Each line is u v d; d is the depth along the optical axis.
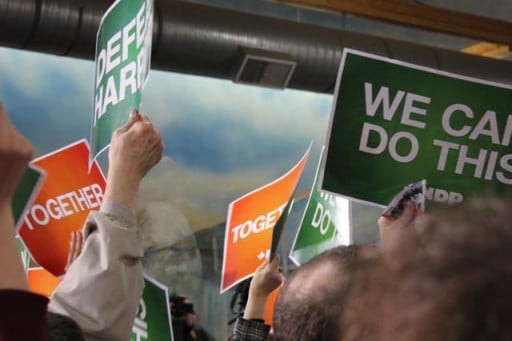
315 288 0.81
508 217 0.38
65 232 2.28
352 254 0.86
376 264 0.48
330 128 2.05
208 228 6.56
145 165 1.28
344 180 2.06
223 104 6.69
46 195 2.28
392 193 2.08
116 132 1.30
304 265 0.87
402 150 2.10
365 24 6.79
